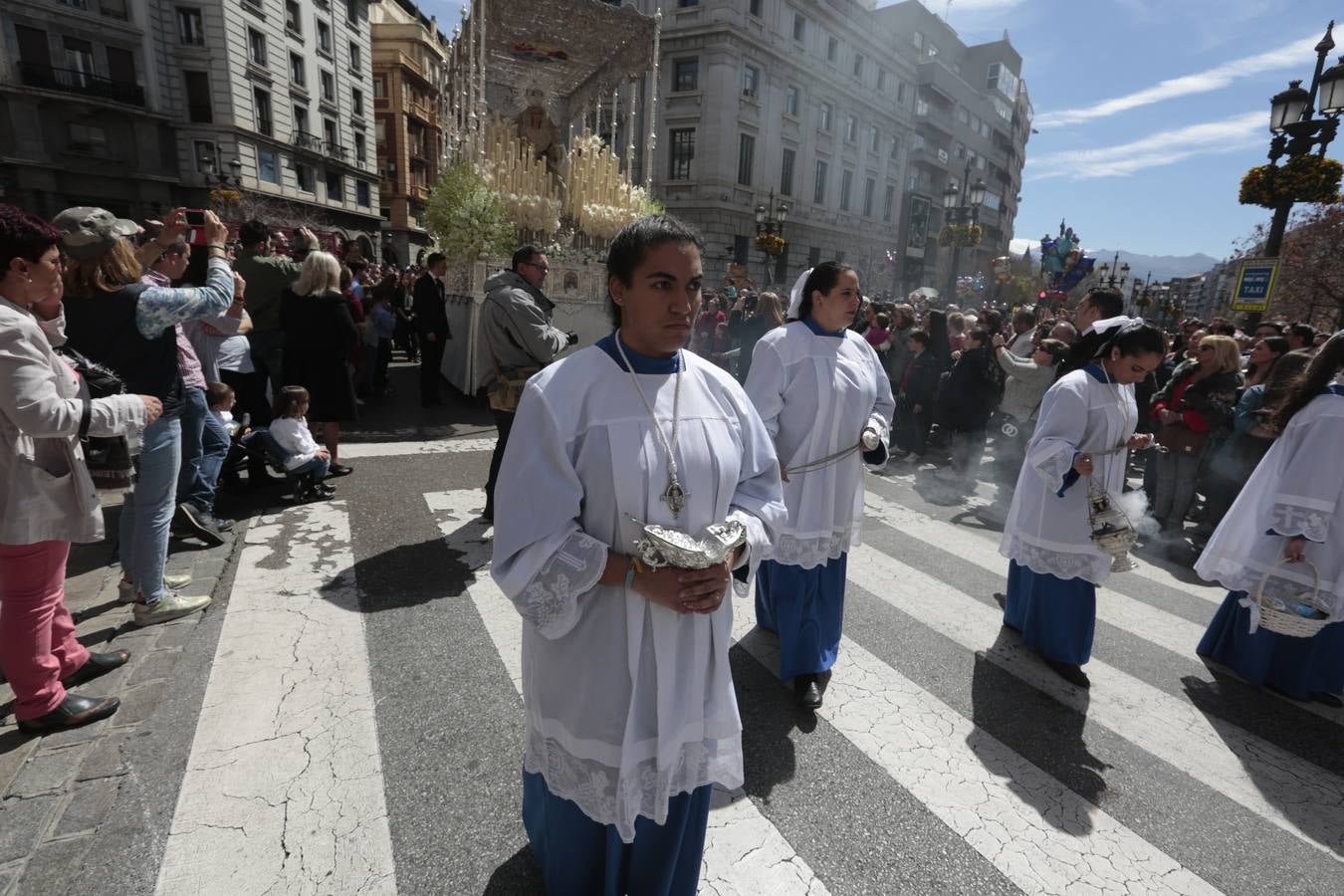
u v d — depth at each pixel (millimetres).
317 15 35781
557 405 1378
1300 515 2918
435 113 50406
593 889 1701
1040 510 3221
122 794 2129
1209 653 3535
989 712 2926
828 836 2182
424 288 8234
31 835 1959
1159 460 5629
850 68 36875
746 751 2580
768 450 1672
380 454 6223
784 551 2840
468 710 2648
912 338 7723
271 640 3047
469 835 2072
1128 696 3137
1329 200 8531
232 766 2277
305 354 5223
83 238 2566
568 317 9359
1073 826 2287
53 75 27016
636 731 1464
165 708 2551
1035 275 49812
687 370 1511
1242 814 2400
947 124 47312
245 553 3963
